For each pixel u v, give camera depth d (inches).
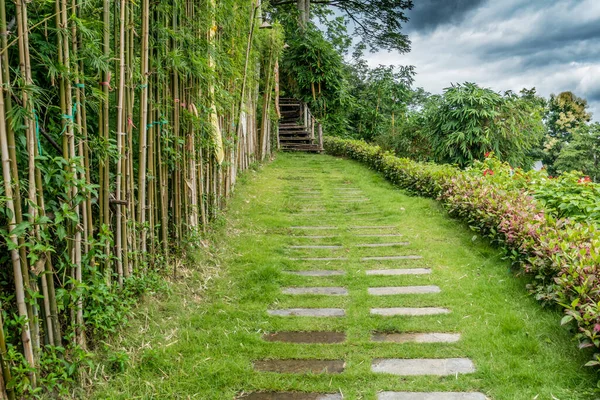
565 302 108.8
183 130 153.9
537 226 144.2
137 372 97.0
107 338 102.1
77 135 89.3
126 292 109.3
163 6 126.1
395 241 191.8
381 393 92.4
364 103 687.7
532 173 231.5
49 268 83.0
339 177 342.6
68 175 81.6
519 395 89.6
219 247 176.6
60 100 84.7
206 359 103.4
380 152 374.3
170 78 142.4
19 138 75.9
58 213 80.4
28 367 74.1
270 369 101.4
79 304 91.4
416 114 516.7
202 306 131.5
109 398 87.4
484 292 137.5
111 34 109.7
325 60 577.9
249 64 297.9
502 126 368.5
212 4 166.9
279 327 120.3
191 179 161.2
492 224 174.7
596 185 192.2
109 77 96.3
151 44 123.8
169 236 148.7
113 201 101.7
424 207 241.6
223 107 207.8
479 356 103.8
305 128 546.0
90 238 92.7
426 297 136.3
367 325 120.0
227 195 231.8
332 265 165.6
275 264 162.9
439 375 97.9
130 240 115.7
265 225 213.3
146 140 125.6
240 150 314.8
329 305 133.3
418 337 114.6
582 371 95.4
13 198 73.0
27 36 73.4
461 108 371.9
